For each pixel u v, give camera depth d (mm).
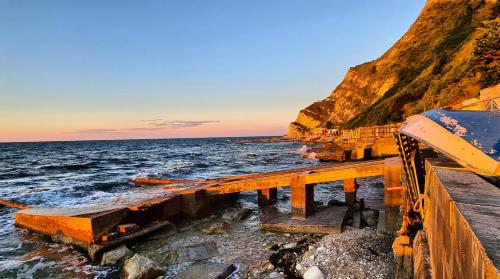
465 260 2107
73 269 9328
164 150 99125
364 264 8430
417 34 104812
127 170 39281
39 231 11984
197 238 11547
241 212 14430
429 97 44500
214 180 19484
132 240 10891
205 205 14648
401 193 10656
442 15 101000
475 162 4484
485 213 2354
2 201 17781
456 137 4980
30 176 35219
